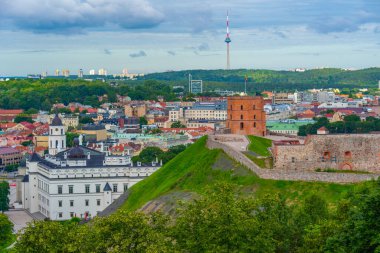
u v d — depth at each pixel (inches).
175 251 6909.5
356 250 6368.1
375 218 6387.8
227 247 6914.4
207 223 7076.8
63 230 7603.4
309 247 7180.1
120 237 7121.1
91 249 7219.5
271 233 7229.3
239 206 7509.8
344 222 7007.9
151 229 7313.0
